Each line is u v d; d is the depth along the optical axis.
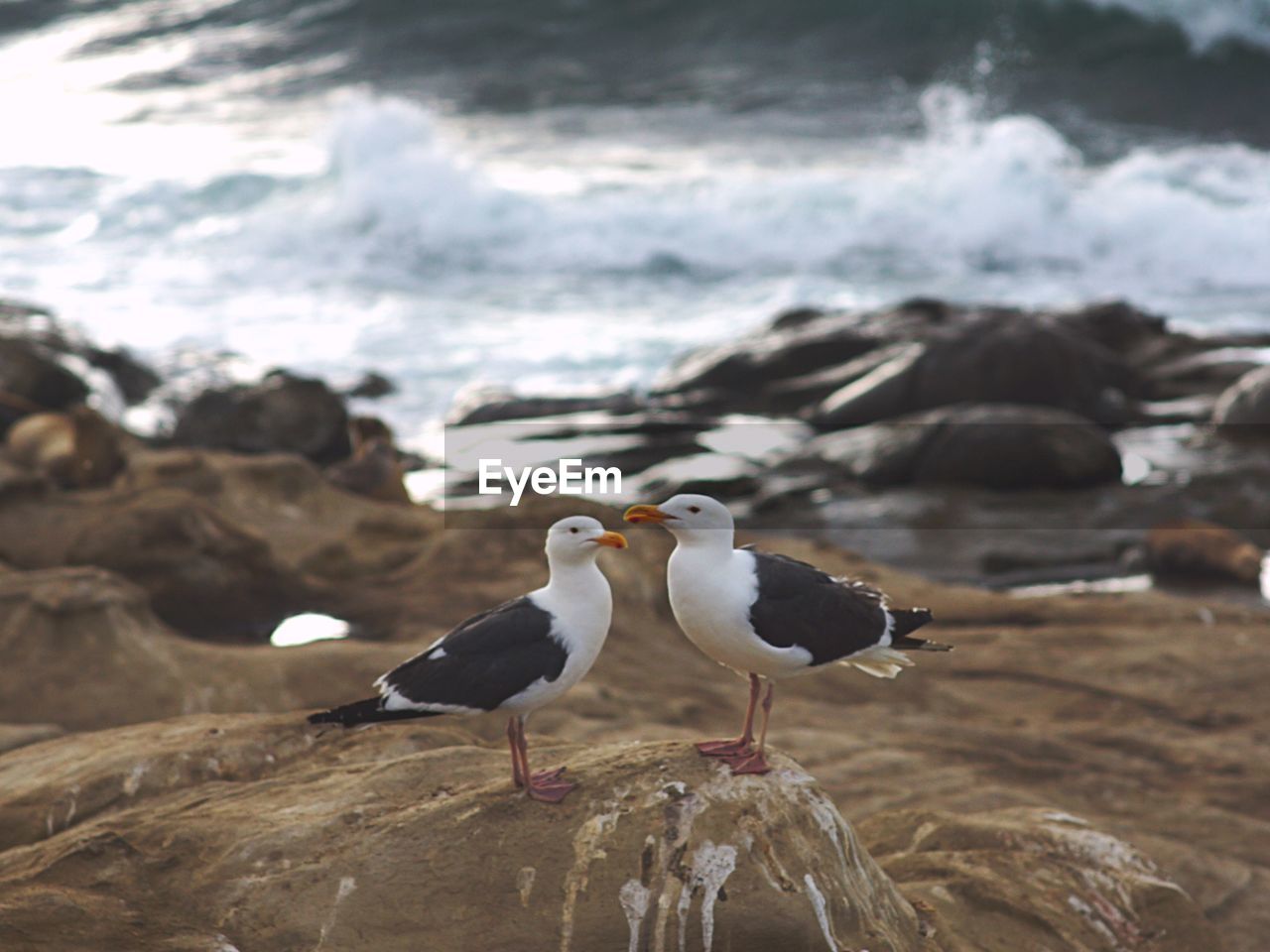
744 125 41.94
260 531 12.15
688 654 9.81
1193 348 22.98
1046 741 8.84
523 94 45.94
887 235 31.05
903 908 4.86
